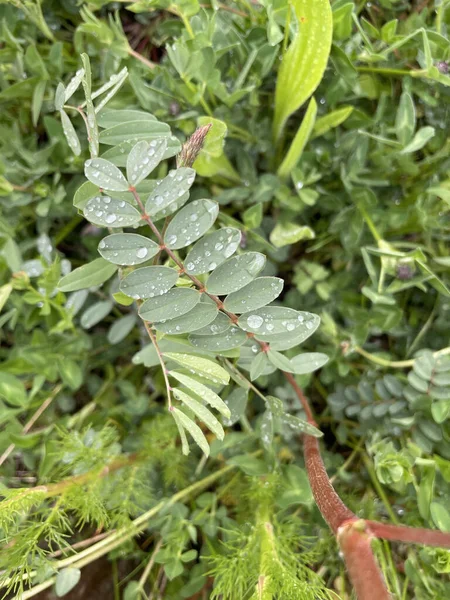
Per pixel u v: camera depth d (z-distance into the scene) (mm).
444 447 250
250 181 283
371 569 164
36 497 220
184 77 246
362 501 263
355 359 286
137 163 157
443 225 268
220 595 263
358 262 293
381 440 255
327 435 299
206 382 199
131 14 311
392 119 272
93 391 301
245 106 270
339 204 280
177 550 250
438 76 238
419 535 167
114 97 272
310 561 243
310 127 245
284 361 200
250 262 168
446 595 230
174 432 267
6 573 212
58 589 230
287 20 235
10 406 283
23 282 260
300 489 240
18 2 256
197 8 237
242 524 253
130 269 190
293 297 291
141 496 254
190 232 164
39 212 271
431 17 277
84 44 282
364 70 265
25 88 269
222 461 281
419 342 281
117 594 274
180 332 175
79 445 244
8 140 271
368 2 280
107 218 160
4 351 294
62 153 274
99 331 315
